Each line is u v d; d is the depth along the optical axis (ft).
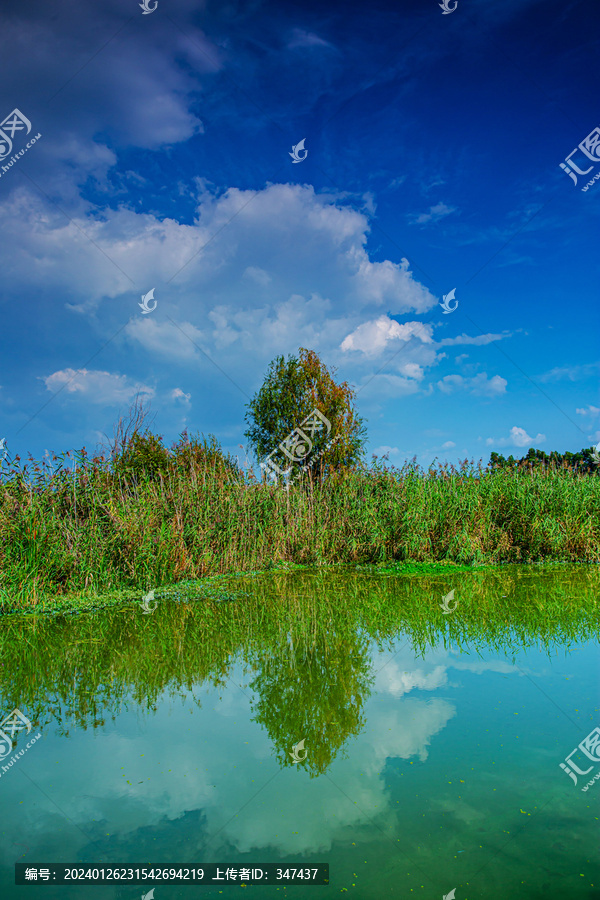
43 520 23.62
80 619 19.34
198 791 8.59
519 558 30.45
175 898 6.31
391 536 31.55
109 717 11.46
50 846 7.34
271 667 14.28
